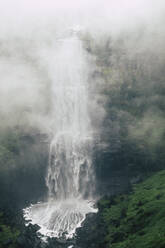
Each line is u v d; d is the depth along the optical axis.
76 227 158.00
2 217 159.25
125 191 176.38
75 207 182.75
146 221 131.25
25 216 172.88
